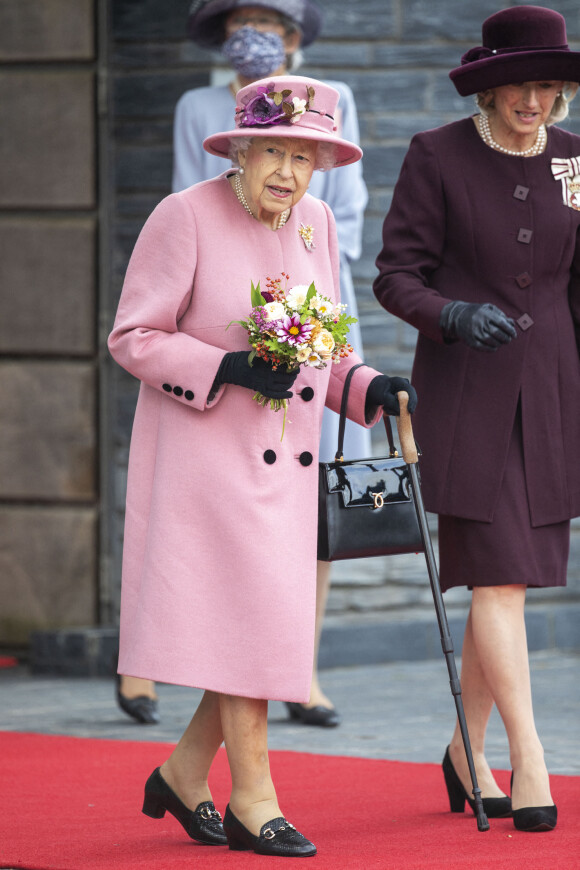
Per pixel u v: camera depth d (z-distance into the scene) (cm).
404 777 1192
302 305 881
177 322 923
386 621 2098
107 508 2067
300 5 1512
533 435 1034
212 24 1569
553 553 1038
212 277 909
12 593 2089
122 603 928
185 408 909
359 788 1141
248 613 886
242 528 891
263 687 881
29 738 1412
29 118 2075
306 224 959
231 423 905
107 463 2066
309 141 895
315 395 924
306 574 905
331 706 1511
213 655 888
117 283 2059
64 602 2073
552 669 1988
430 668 2017
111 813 1045
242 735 895
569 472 1046
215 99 1564
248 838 892
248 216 925
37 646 1972
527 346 1038
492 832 962
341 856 877
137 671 893
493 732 1458
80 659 1939
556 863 841
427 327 1008
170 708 1644
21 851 910
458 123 1071
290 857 874
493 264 1040
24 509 2091
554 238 1040
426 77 2108
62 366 2075
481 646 1014
